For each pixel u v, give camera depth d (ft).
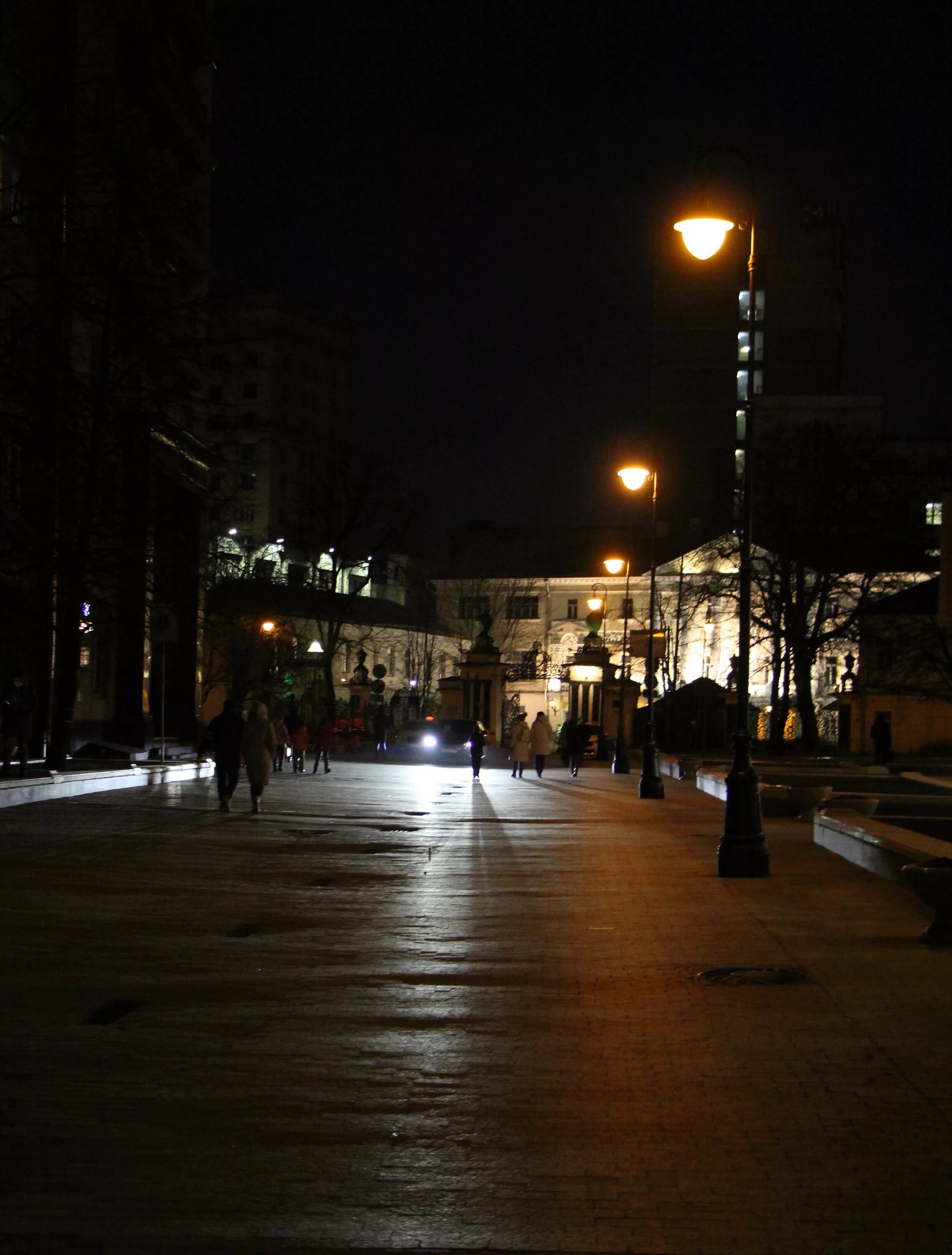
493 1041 26.07
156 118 136.56
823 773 106.52
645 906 44.32
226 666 211.41
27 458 92.27
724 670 278.87
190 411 104.37
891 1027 27.09
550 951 35.65
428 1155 19.40
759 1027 27.14
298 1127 20.65
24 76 90.84
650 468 122.11
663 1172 18.74
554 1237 16.51
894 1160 19.22
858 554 193.57
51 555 91.66
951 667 196.44
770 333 327.06
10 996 29.37
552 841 67.41
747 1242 16.34
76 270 90.53
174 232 104.32
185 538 107.45
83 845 59.26
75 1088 22.53
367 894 46.47
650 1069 24.02
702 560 259.80
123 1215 17.01
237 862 55.16
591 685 202.28
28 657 108.88
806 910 43.37
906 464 232.53
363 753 199.21
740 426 324.39
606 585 319.27
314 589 231.30
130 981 31.12
